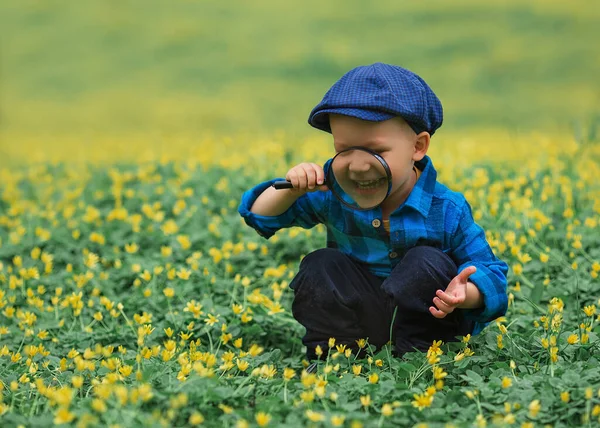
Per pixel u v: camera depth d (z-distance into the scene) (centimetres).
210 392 523
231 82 3412
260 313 746
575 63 3288
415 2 4269
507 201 995
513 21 3869
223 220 1022
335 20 4091
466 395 541
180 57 3788
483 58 3428
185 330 717
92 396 577
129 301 782
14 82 3547
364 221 606
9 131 2709
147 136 2312
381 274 626
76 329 764
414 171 613
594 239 868
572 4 3994
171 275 797
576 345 613
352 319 620
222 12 4356
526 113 2728
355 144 568
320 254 625
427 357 579
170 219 1052
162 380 555
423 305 594
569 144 1246
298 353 720
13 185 1296
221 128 2728
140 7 4491
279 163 1202
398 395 542
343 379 562
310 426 493
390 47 3669
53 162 1477
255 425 493
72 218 1080
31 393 581
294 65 3572
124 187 1214
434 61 3459
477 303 588
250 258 894
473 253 606
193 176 1178
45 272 887
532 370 590
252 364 604
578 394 523
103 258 923
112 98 3256
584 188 1028
